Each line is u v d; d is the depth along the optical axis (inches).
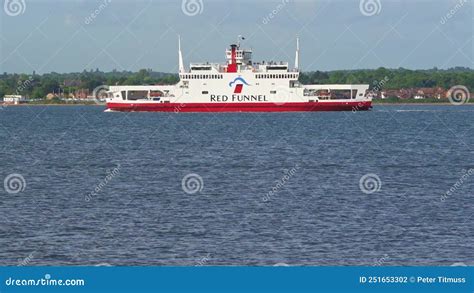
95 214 3442.4
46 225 3198.8
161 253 2743.6
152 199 3863.2
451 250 2775.6
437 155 6432.1
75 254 2736.2
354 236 2979.8
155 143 7854.3
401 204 3683.6
